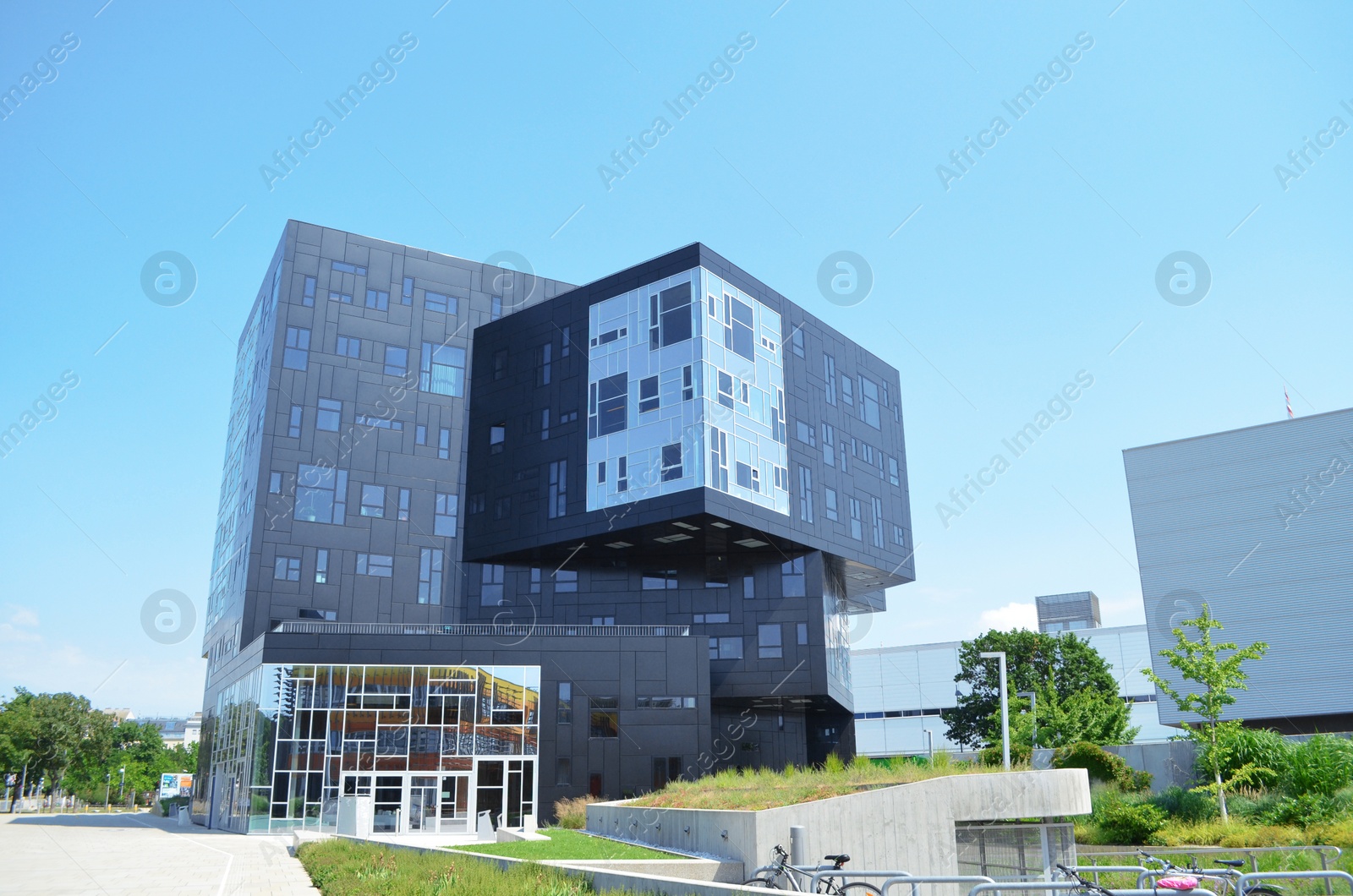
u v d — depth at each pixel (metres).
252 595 50.84
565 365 56.16
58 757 94.19
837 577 63.88
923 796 21.75
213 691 62.06
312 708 42.47
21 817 67.06
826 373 60.66
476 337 60.88
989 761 37.56
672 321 51.84
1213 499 62.81
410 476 56.72
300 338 55.50
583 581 56.00
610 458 52.44
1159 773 39.31
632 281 54.19
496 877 15.25
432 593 55.66
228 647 55.91
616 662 47.53
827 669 53.94
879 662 84.19
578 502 53.25
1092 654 64.81
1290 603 59.16
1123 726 47.91
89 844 32.47
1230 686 37.22
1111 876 22.72
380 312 58.19
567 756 45.56
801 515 54.50
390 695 43.56
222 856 26.45
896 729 82.00
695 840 20.50
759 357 54.38
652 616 55.09
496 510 56.72
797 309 59.12
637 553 56.09
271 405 53.88
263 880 19.33
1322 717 56.91
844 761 61.00
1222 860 23.77
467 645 46.00
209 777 58.03
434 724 43.78
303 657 43.69
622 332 53.94
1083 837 32.75
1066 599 89.88
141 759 119.12
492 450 57.94
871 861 20.23
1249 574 60.75
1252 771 34.41
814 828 19.12
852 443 61.75
